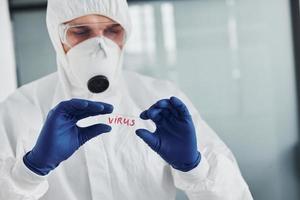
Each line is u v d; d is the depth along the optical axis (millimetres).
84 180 763
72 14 731
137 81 895
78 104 640
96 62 730
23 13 1885
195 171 713
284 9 1835
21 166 652
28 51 1902
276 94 1869
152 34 1862
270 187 1895
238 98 1875
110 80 752
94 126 681
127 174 769
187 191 766
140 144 787
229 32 1853
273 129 1876
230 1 1841
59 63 813
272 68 1860
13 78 1789
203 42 1863
